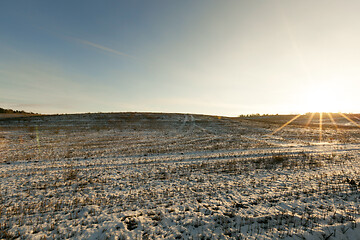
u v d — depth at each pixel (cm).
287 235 517
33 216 628
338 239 494
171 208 691
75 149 2016
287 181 974
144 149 2014
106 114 5812
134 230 550
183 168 1262
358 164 1320
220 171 1188
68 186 923
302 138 2902
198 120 5659
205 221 596
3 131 3141
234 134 3394
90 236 522
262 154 1711
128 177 1075
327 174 1081
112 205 716
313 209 659
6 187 896
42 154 1745
